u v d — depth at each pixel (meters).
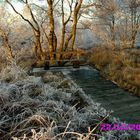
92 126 3.36
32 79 5.21
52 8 16.77
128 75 9.07
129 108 5.98
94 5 17.84
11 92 4.01
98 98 7.09
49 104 3.70
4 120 3.17
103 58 14.24
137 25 26.05
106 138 2.96
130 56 12.48
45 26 24.05
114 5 19.94
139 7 25.19
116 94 7.57
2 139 2.83
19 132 2.96
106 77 10.57
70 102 4.48
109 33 25.98
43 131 2.85
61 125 3.14
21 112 3.51
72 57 16.03
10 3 16.91
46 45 25.08
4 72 5.90
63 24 18.19
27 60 17.25
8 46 18.80
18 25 22.06
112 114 5.50
